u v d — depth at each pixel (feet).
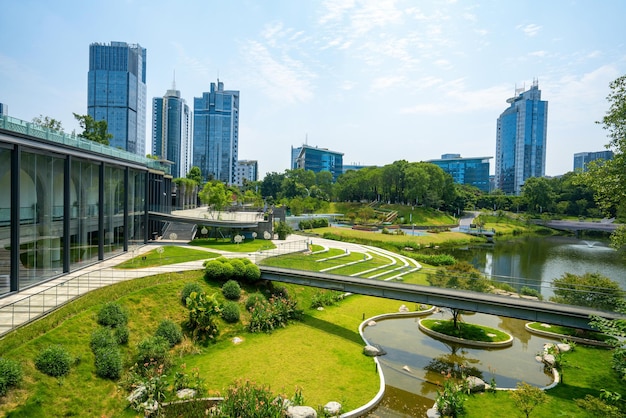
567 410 61.31
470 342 91.35
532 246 270.87
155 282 96.32
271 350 82.17
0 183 79.92
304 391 66.28
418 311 116.26
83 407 55.01
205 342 82.84
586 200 400.88
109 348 65.98
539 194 414.82
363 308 116.88
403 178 408.87
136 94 518.37
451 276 100.12
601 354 84.79
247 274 108.88
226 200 223.10
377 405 64.28
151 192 178.60
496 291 101.45
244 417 54.24
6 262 81.61
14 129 81.71
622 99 76.95
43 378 55.21
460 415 59.88
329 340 89.86
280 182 506.48
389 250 209.15
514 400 64.49
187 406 57.93
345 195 471.62
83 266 112.78
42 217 94.02
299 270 109.60
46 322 65.87
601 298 79.25
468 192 505.25
